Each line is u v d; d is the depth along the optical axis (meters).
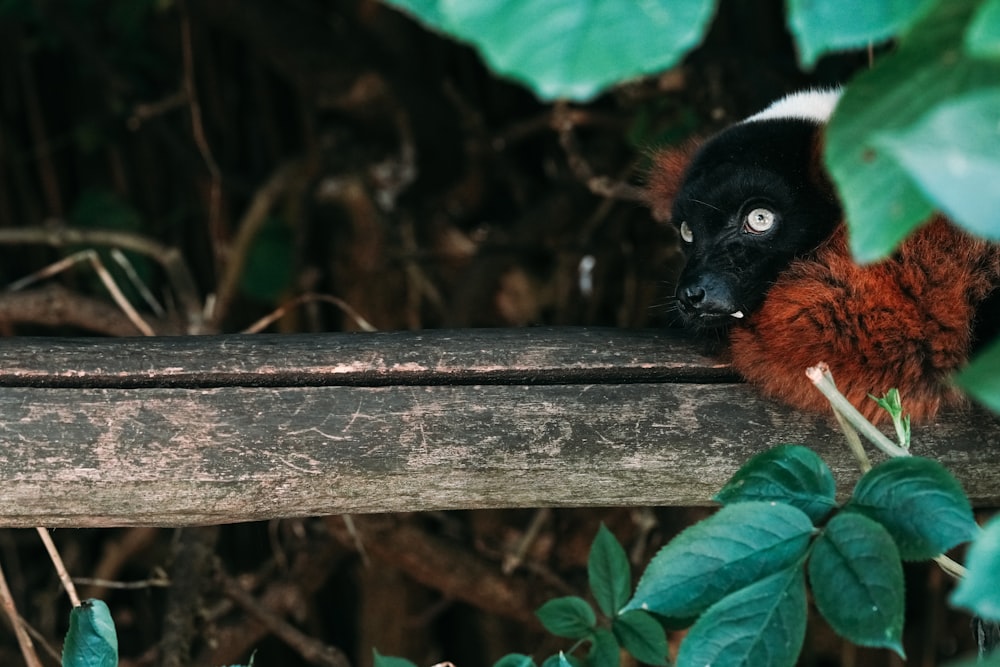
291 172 5.46
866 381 2.52
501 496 2.49
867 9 1.09
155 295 5.86
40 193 5.94
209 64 5.85
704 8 1.00
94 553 5.80
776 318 2.54
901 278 2.51
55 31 5.64
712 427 2.47
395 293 5.52
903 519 1.62
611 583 2.45
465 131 5.49
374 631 5.45
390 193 5.37
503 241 5.34
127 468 2.40
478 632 5.49
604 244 5.20
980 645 2.42
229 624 4.75
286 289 5.70
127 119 5.79
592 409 2.46
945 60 1.08
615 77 0.98
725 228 2.95
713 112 4.43
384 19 5.65
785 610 1.61
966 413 2.52
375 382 2.46
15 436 2.38
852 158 1.10
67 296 4.64
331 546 4.89
